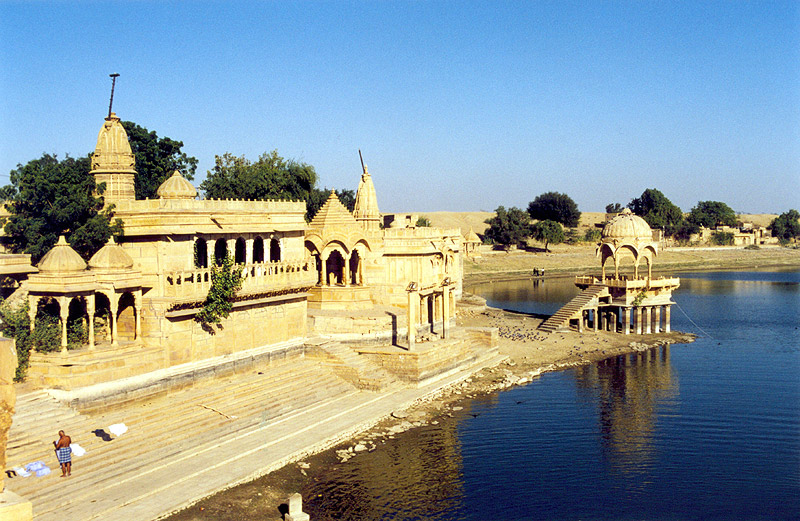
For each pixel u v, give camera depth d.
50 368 37.16
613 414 49.72
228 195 75.88
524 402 52.28
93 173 47.12
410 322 54.03
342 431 42.81
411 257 62.41
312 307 60.72
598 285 80.19
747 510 35.38
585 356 67.31
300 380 48.94
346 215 60.25
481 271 149.38
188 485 34.19
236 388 44.88
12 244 45.41
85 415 37.03
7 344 25.30
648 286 78.06
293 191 85.94
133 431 37.00
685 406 51.66
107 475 33.28
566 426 47.16
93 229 42.69
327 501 35.09
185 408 40.91
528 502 36.03
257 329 49.03
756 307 101.25
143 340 42.09
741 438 45.12
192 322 44.00
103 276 39.19
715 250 191.75
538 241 188.75
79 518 29.91
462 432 45.66
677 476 39.34
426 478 38.41
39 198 44.00
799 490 37.53
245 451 38.38
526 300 109.38
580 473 39.62
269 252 50.22
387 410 47.44
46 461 32.53
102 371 38.22
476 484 37.97
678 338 76.62
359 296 60.88
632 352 69.75
